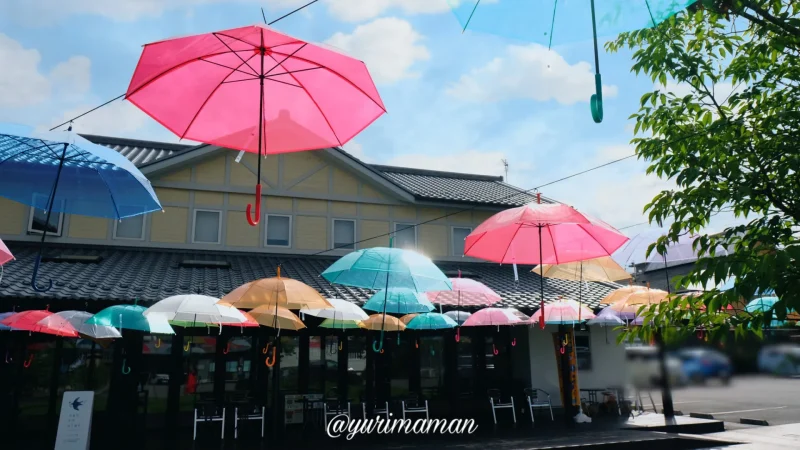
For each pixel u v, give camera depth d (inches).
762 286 84.7
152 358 448.5
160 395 442.9
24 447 366.9
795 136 99.8
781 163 100.7
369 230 573.6
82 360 429.1
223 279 456.1
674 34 115.9
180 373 451.8
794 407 599.5
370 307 389.1
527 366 546.6
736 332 101.4
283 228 548.1
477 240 199.6
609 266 253.6
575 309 428.1
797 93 105.4
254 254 532.7
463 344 548.4
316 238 554.3
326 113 115.7
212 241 524.7
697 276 98.4
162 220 515.2
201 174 530.0
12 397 407.2
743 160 105.6
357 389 498.6
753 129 108.4
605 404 529.7
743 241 101.1
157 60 98.6
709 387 713.6
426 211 600.1
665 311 112.5
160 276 442.6
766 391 716.7
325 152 567.2
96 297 374.9
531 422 476.7
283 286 315.6
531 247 202.8
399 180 652.7
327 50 99.3
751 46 112.7
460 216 613.3
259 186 105.2
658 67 117.9
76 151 132.6
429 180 690.2
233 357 471.2
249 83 112.1
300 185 558.6
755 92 108.7
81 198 142.6
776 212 103.0
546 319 423.8
